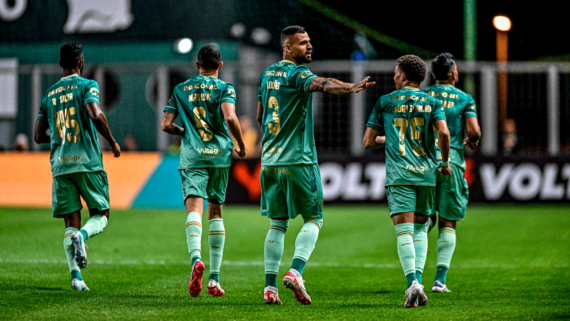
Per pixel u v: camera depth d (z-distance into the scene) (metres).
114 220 35.16
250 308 14.73
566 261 25.27
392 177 16.23
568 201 41.16
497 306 15.52
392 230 33.09
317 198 15.95
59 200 17.52
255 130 44.66
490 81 40.91
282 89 15.73
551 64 40.84
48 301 15.34
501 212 38.94
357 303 16.14
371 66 40.31
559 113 41.41
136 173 41.34
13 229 31.80
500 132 42.38
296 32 16.12
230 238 30.86
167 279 20.36
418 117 16.27
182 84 17.42
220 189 17.30
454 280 21.16
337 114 41.47
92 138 17.66
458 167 19.23
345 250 28.09
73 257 17.53
